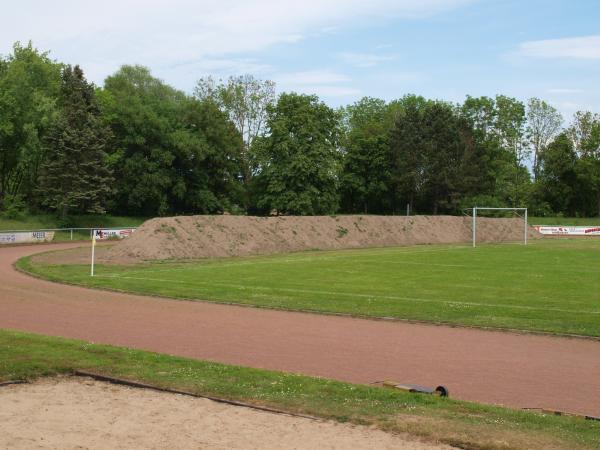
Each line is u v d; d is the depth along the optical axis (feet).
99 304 72.23
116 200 251.39
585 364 45.65
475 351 49.60
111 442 26.73
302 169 238.07
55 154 209.87
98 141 216.74
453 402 32.86
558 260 133.90
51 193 212.64
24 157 213.66
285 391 34.37
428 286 88.53
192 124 264.11
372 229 196.85
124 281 91.50
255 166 284.82
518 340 53.98
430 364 45.24
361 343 52.31
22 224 204.44
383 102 406.41
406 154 298.97
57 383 36.45
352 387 35.29
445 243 207.31
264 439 27.22
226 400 32.86
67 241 190.39
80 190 211.82
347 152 318.65
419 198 310.04
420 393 34.94
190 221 150.92
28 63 225.15
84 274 100.68
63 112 213.87
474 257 142.10
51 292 81.51
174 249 137.18
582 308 69.26
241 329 58.03
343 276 101.19
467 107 352.69
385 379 40.81
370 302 72.90
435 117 304.91
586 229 269.85
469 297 77.66
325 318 64.28
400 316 64.64
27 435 27.53
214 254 142.92
